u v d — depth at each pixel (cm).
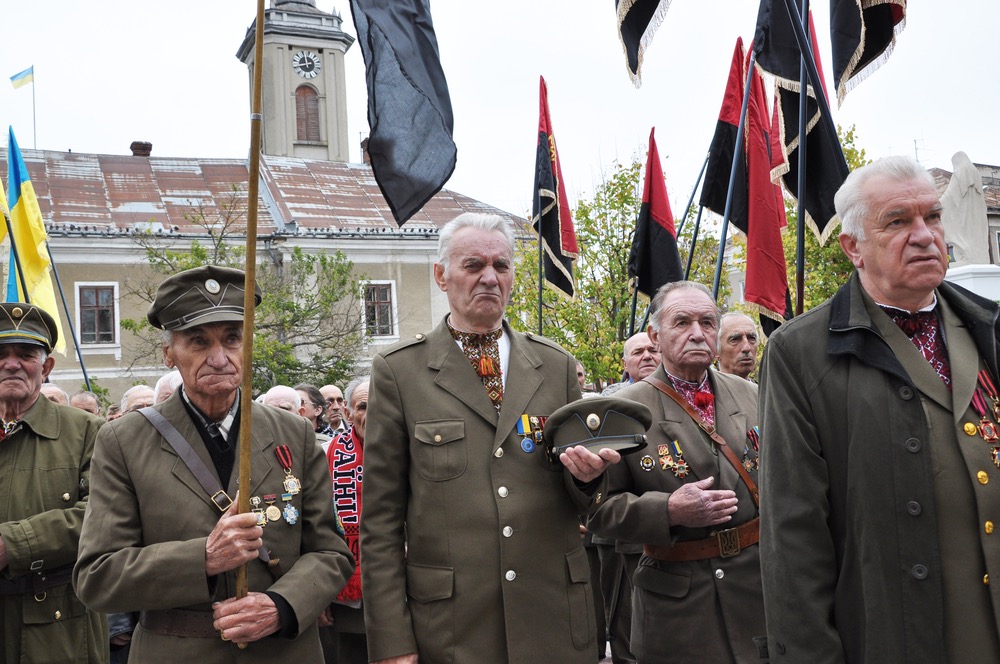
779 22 535
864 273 273
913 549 247
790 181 561
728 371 535
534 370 345
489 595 315
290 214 2809
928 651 243
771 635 262
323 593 307
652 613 381
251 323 292
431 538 323
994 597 243
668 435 399
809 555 257
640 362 570
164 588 284
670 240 692
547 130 806
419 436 330
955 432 253
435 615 318
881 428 255
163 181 2947
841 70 450
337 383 2423
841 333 267
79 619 388
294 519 320
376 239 2770
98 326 2577
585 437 324
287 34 3988
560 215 803
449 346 344
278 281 2533
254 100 286
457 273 341
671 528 374
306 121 4022
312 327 2427
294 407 609
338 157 4031
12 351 393
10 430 394
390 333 2766
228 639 286
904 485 250
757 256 581
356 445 527
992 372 262
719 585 371
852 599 255
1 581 375
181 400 323
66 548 373
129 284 2598
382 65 364
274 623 292
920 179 262
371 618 320
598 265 1822
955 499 249
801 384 271
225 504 307
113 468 310
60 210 2695
